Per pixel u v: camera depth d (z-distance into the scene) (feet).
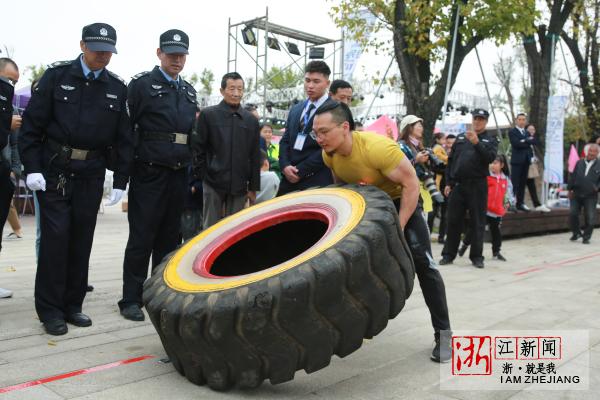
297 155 14.03
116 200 13.09
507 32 35.68
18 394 8.68
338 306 8.25
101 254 24.44
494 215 24.67
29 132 12.03
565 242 33.12
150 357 10.64
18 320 13.07
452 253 23.41
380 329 8.91
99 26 11.92
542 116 45.06
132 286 13.79
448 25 34.65
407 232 10.82
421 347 11.53
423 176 18.02
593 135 56.24
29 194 41.09
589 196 32.53
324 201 10.54
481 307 15.17
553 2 43.78
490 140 21.86
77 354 10.74
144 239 13.73
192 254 10.82
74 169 12.35
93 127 12.39
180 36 13.35
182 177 14.29
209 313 8.29
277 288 8.02
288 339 8.19
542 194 43.11
